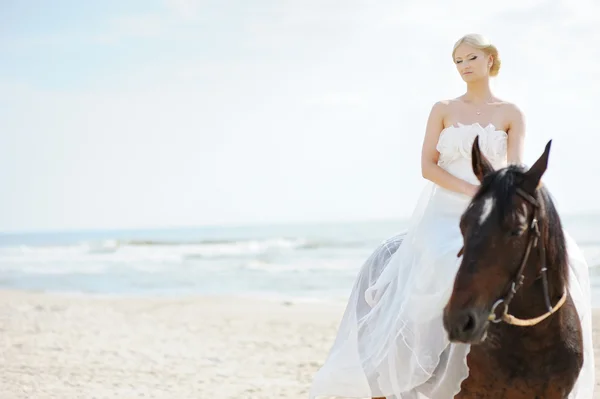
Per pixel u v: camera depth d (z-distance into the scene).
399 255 4.76
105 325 13.64
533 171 3.70
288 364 9.89
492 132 4.50
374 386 4.63
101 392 8.02
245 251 41.28
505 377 3.96
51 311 15.76
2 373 8.98
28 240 97.25
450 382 4.18
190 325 13.80
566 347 3.97
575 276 4.39
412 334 4.36
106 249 50.25
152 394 7.98
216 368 9.61
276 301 17.84
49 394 7.86
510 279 3.64
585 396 4.33
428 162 4.64
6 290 23.11
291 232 77.81
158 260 37.00
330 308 16.22
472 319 3.52
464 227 3.71
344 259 32.94
